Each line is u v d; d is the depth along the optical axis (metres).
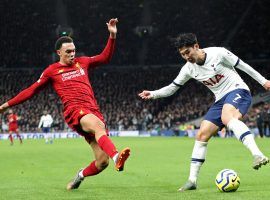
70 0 61.25
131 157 17.41
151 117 47.50
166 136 43.38
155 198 7.52
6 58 58.53
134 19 61.91
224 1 60.38
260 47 57.78
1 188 9.26
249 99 8.38
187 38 8.10
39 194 8.35
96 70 57.56
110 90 53.91
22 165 14.66
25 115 46.97
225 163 14.14
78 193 8.40
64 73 8.11
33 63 59.06
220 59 8.28
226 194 7.74
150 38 61.22
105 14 61.81
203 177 10.64
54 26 60.91
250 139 7.62
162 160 16.03
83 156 18.41
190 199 7.28
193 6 61.03
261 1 58.84
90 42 61.72
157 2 61.50
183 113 47.25
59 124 46.81
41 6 60.91
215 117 8.46
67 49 8.05
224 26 60.28
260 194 7.66
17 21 60.25
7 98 51.66
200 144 8.55
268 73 52.69
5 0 59.88
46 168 13.63
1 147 26.22
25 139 40.53
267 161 7.36
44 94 50.16
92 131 7.65
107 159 8.34
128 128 47.31
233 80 8.40
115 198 7.66
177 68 57.72
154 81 55.25
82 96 7.97
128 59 60.31
